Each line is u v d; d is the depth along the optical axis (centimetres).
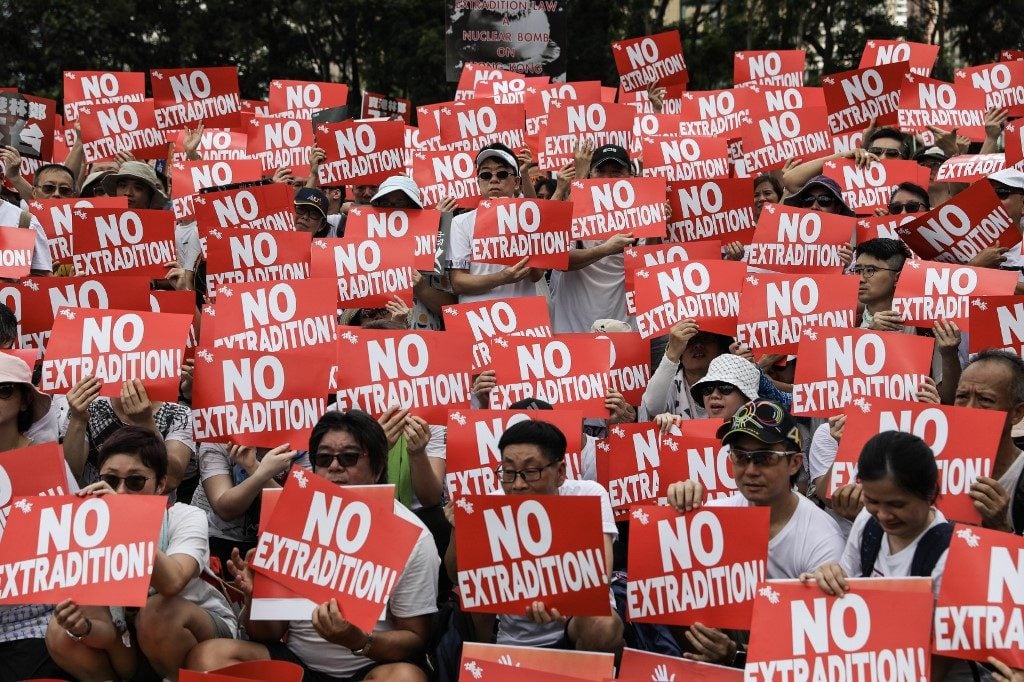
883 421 673
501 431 745
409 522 623
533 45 1642
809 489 802
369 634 641
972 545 554
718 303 884
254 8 2862
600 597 620
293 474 625
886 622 551
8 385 718
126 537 613
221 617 682
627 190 1017
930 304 849
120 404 788
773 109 1289
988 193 912
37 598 606
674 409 884
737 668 605
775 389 808
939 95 1254
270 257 948
